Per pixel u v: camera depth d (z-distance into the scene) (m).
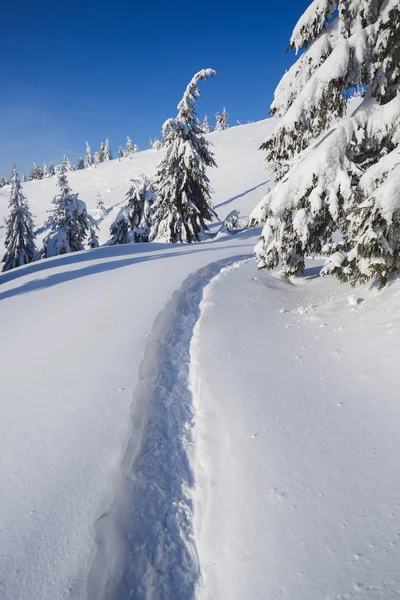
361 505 2.32
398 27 5.40
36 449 3.48
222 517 2.60
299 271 9.63
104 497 2.84
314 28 7.53
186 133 21.44
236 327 6.16
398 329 4.25
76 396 4.41
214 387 4.32
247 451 3.12
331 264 6.31
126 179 87.06
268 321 6.28
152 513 2.79
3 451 3.50
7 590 2.15
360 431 3.02
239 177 63.09
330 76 5.95
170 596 2.20
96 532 2.53
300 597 1.86
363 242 4.96
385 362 3.81
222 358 5.04
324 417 3.32
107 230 52.34
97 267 13.33
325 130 7.67
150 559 2.43
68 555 2.36
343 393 3.61
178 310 7.54
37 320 7.77
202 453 3.39
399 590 1.75
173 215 22.22
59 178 28.95
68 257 16.25
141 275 11.01
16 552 2.40
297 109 6.63
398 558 1.92
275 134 8.15
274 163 8.98
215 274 10.95
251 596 1.96
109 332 6.43
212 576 2.24
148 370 4.98
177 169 21.67
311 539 2.18
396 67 6.00
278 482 2.70
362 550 2.03
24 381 4.95
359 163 6.53
